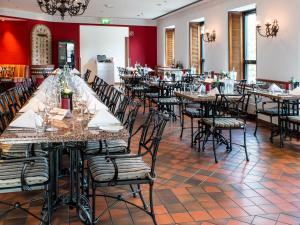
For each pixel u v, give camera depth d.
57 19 16.14
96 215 3.19
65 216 3.16
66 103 3.68
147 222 3.07
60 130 2.91
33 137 2.66
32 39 15.00
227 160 4.93
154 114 3.35
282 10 7.54
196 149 5.54
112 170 2.86
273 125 6.86
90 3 12.20
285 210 3.29
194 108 6.61
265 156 5.12
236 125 5.00
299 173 4.34
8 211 3.09
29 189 2.67
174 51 15.18
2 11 13.20
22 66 13.91
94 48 17.44
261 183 4.00
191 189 3.83
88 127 3.03
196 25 13.16
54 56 16.17
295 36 7.14
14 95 5.33
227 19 10.15
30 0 11.52
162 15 15.38
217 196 3.63
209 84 6.21
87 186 3.35
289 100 6.01
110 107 5.39
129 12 14.60
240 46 10.10
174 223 3.05
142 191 3.76
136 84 11.08
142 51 17.53
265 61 8.30
